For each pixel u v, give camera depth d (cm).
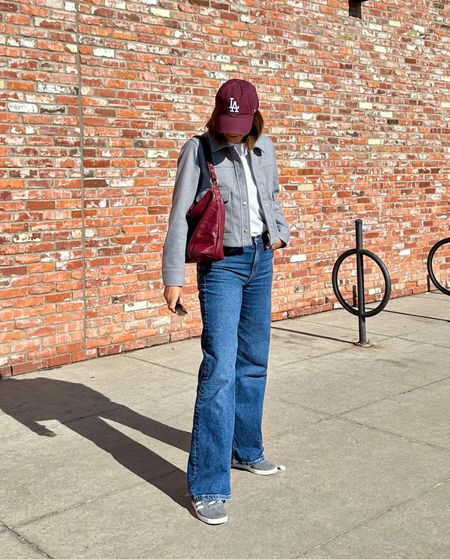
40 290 571
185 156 341
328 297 802
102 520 334
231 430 336
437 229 922
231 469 389
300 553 303
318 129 771
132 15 611
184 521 332
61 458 405
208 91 668
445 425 452
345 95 794
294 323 743
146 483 372
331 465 392
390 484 368
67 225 582
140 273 631
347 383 538
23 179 555
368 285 847
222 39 677
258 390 374
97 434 440
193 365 588
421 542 311
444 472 382
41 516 338
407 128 866
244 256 342
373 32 816
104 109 598
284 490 362
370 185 831
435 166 907
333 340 670
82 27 580
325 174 783
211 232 329
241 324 364
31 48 553
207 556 302
